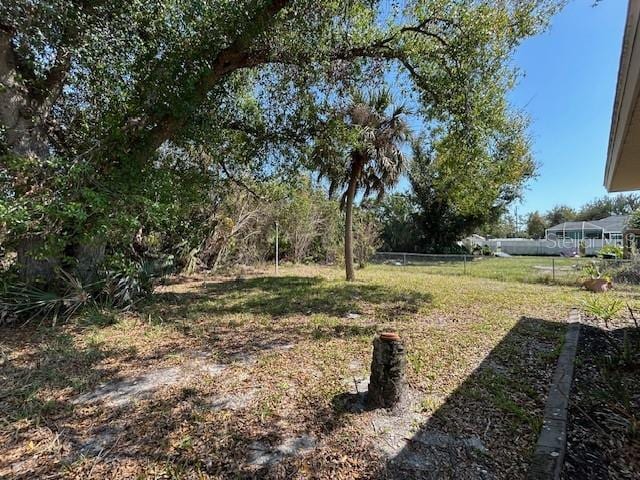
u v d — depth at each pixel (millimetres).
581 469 1933
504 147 9891
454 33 5316
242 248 13062
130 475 1882
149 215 5043
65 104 5605
